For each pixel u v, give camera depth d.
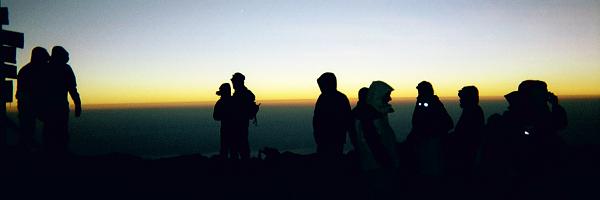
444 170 6.13
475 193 5.16
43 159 6.34
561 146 4.41
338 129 5.52
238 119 7.51
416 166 6.15
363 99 4.79
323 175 5.71
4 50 5.86
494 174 4.82
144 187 5.86
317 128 5.60
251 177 6.89
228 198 5.55
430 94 6.27
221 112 7.55
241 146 7.59
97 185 5.70
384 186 4.41
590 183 5.94
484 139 5.05
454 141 6.18
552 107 5.13
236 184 6.37
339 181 5.76
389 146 4.52
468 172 5.89
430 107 6.16
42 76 6.45
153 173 6.76
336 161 5.69
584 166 7.49
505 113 4.71
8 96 5.99
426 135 6.13
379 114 4.41
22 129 6.39
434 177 5.99
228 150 7.71
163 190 5.79
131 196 5.35
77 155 7.35
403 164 6.23
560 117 5.02
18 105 6.46
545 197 4.76
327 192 5.64
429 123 6.09
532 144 4.36
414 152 6.23
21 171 5.73
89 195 5.21
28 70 6.45
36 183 5.41
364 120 4.29
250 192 5.90
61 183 5.56
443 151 6.28
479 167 5.48
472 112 6.02
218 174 7.09
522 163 4.42
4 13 5.84
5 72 5.90
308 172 7.04
